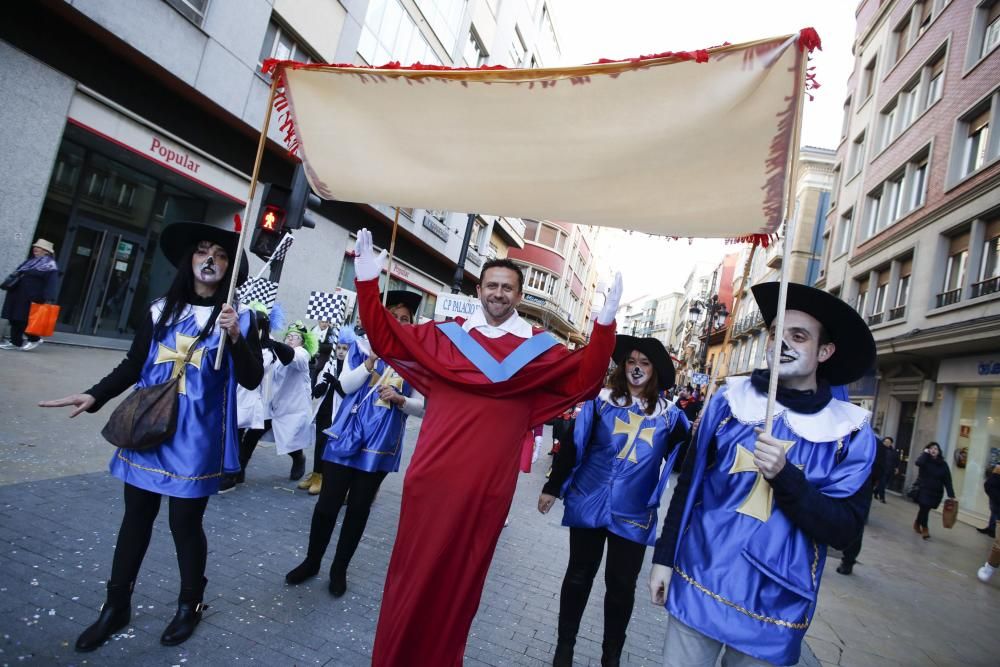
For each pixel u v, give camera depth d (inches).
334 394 209.5
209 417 103.4
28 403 230.4
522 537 222.1
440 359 95.0
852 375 81.2
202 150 462.3
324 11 547.2
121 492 164.2
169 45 401.4
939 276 590.6
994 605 258.8
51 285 350.3
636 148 87.3
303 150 106.1
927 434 604.1
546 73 83.3
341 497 134.3
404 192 107.4
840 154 948.6
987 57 554.6
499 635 130.8
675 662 74.0
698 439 82.0
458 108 92.0
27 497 147.8
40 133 347.9
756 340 1218.0
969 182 550.3
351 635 115.0
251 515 175.0
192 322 105.0
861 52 905.5
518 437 93.4
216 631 106.9
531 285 1638.8
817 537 68.9
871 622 200.7
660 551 78.2
